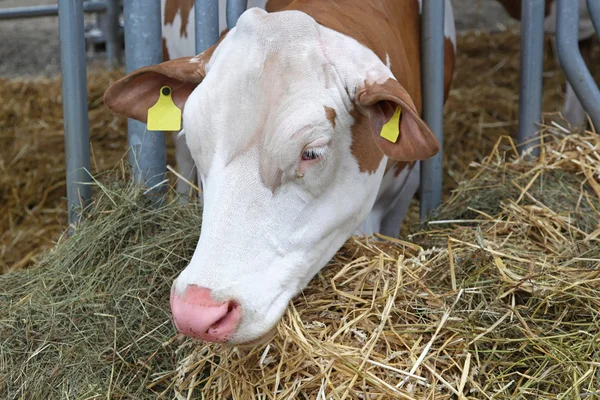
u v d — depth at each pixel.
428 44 2.38
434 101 2.42
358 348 1.86
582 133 2.69
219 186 1.79
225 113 1.80
